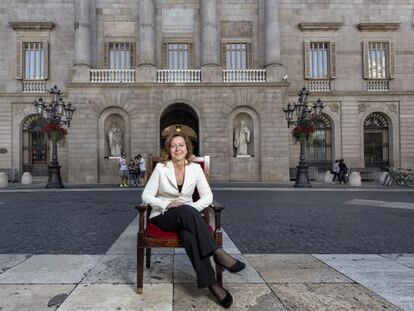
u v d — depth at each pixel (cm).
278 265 497
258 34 2959
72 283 413
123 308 340
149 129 2595
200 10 2903
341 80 3058
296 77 3039
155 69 2636
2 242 659
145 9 2666
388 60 3077
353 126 3025
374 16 3094
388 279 432
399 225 848
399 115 3053
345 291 390
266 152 2638
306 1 3066
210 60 2659
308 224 860
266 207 1184
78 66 2619
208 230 366
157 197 423
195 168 439
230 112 2650
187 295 375
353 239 690
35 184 2597
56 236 715
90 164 2586
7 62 2950
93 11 2862
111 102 2602
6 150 2902
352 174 2397
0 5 2964
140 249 380
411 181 2436
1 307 343
